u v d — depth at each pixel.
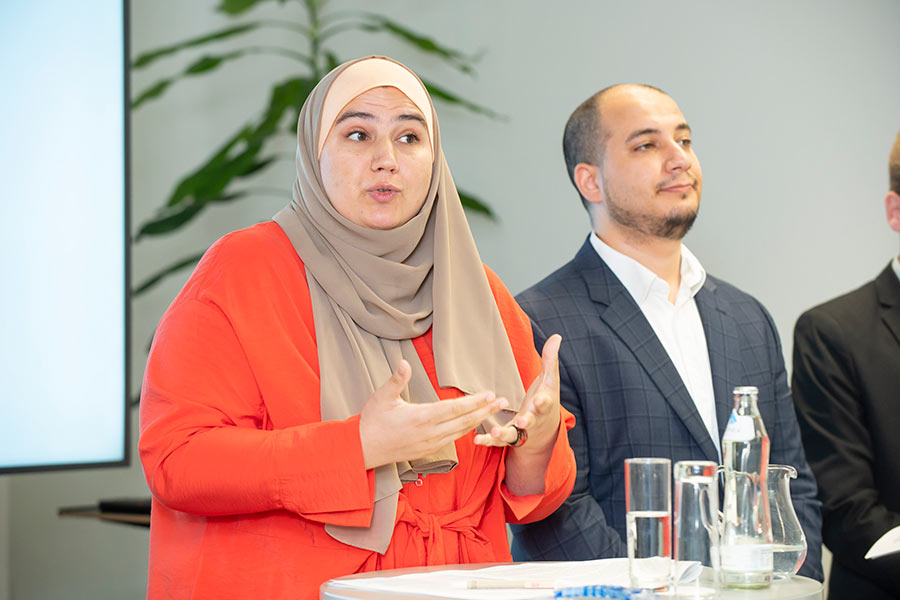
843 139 5.83
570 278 4.27
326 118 3.12
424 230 3.23
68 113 5.10
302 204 3.16
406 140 3.15
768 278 5.89
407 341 3.10
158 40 6.82
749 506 2.42
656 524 2.26
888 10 5.84
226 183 6.19
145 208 6.76
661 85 6.12
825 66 5.87
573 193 6.20
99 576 6.68
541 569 2.59
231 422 2.77
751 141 5.95
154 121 6.79
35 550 6.68
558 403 3.02
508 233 6.39
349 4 6.77
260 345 2.82
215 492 2.60
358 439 2.58
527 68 6.41
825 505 4.68
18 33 4.96
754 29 5.96
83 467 5.08
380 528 2.71
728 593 2.31
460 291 3.22
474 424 2.57
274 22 6.68
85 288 5.12
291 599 2.67
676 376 4.00
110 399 5.18
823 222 5.82
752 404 2.52
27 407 4.92
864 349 4.84
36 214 4.98
